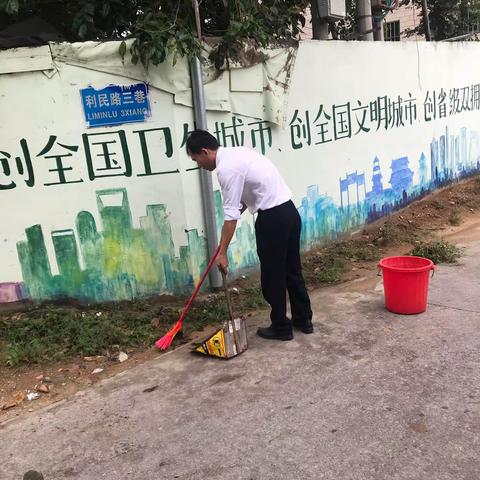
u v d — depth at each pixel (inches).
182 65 164.6
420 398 117.3
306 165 217.8
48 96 162.1
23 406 127.1
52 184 169.0
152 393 128.2
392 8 303.9
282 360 139.3
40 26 182.7
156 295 181.5
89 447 108.8
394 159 272.5
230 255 193.6
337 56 225.6
